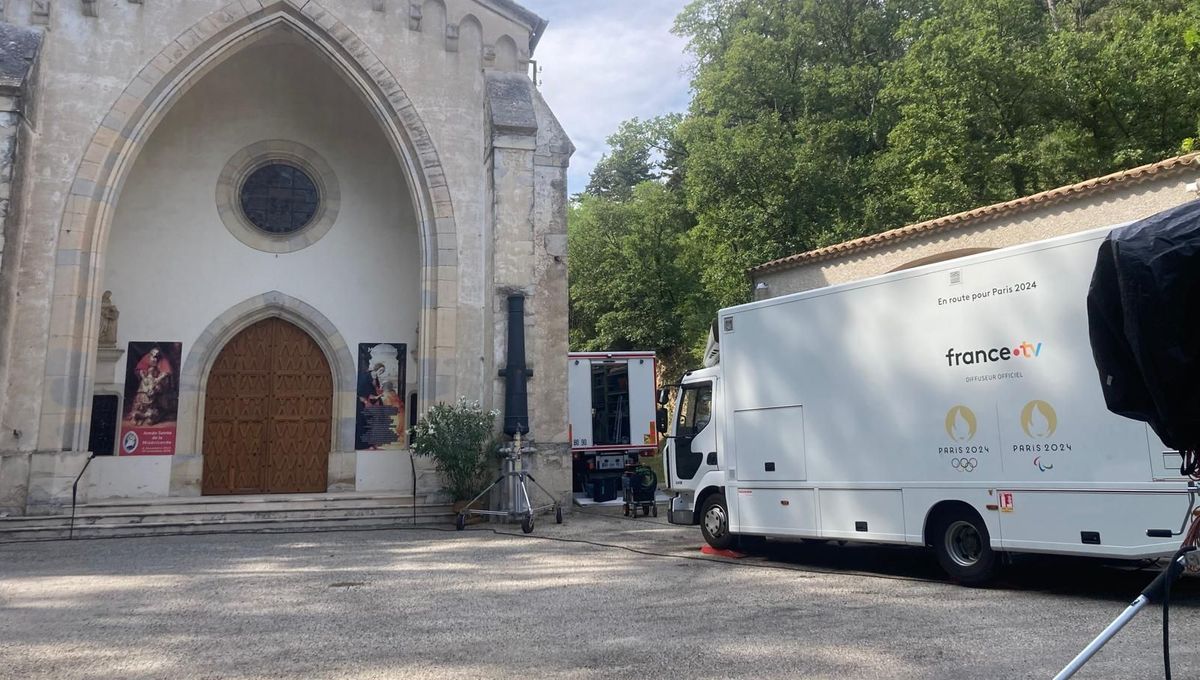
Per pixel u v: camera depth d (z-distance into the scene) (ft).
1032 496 22.80
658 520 47.09
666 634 18.34
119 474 49.52
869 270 50.75
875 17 95.71
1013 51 66.64
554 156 51.19
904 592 23.81
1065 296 22.47
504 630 18.93
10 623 20.31
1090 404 21.76
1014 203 42.57
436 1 51.88
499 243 47.88
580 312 120.37
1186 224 9.78
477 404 46.39
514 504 44.01
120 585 25.98
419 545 35.94
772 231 80.74
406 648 17.24
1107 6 87.71
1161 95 63.00
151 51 46.68
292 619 20.44
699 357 101.65
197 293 52.95
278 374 54.49
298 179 56.29
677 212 112.68
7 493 40.93
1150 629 18.42
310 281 54.95
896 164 76.13
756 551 33.50
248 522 42.68
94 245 44.68
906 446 26.07
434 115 50.67
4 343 41.27
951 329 25.17
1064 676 9.37
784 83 93.61
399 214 57.21
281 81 55.57
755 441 31.22
